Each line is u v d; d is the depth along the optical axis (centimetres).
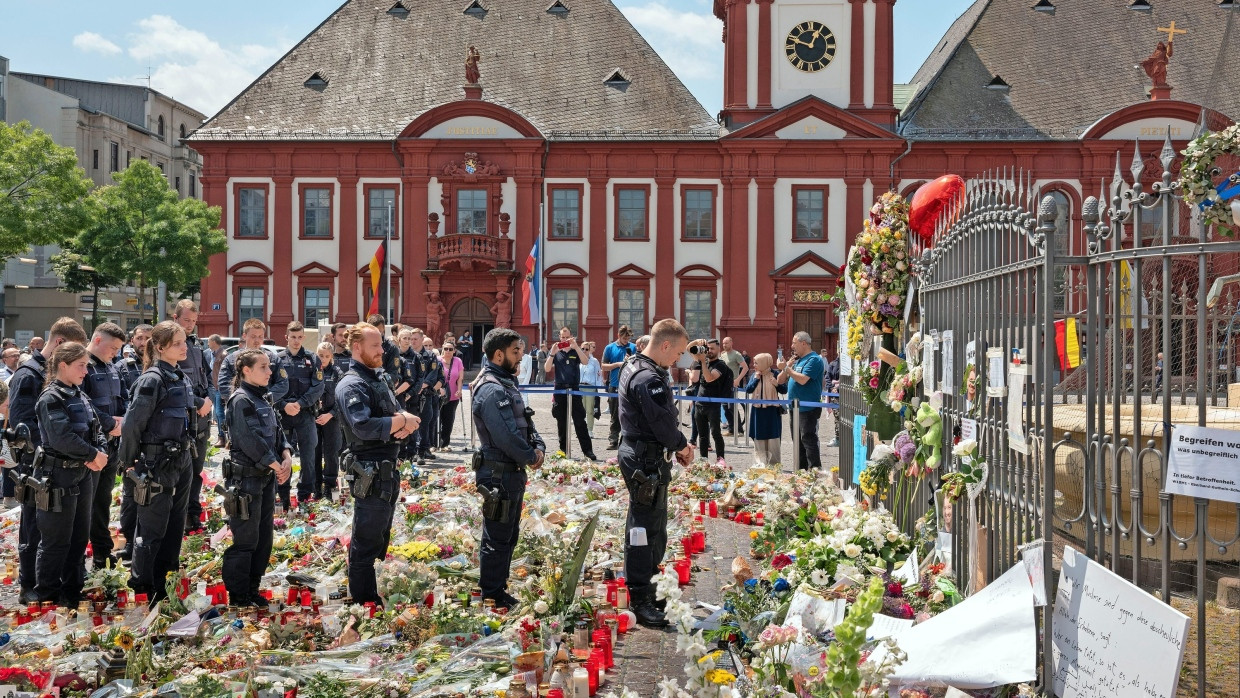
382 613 719
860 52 4438
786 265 4419
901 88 5350
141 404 832
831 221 4441
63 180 4331
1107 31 4900
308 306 4600
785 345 4456
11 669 580
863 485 978
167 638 683
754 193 4462
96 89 8719
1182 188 519
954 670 574
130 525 985
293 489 1404
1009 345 641
